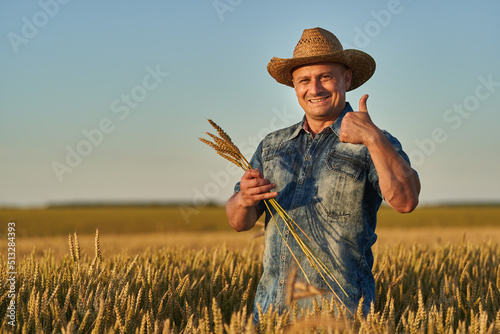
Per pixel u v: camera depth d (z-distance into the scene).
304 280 2.73
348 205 2.74
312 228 2.78
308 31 3.00
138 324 2.61
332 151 2.82
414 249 5.38
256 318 2.86
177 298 3.17
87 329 2.65
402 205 2.53
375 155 2.47
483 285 4.37
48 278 3.46
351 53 2.92
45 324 2.71
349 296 2.68
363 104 2.59
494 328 2.32
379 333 2.09
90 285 3.29
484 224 46.84
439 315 2.43
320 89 2.88
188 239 16.84
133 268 3.73
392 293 3.30
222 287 3.70
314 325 2.12
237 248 5.65
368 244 2.80
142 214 55.84
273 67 3.28
